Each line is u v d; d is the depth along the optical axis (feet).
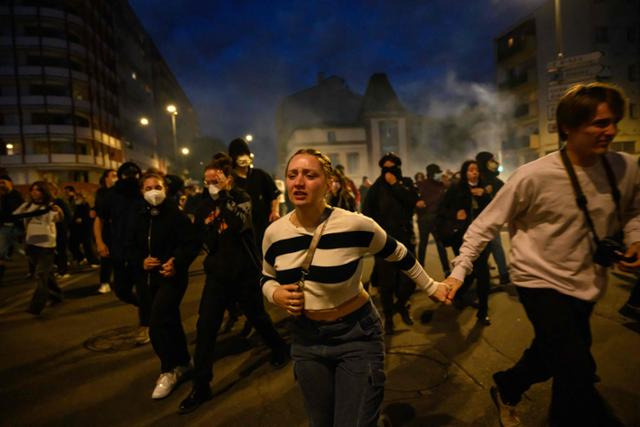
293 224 7.07
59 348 16.03
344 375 6.79
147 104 217.36
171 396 11.85
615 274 21.21
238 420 10.39
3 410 11.56
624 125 105.60
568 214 7.36
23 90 144.36
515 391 9.01
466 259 8.02
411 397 10.82
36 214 20.86
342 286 6.72
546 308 7.40
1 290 26.81
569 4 107.14
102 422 10.75
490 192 21.01
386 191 16.53
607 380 11.09
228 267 11.87
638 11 106.42
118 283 16.58
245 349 15.01
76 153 150.00
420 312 17.58
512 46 125.90
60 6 146.10
